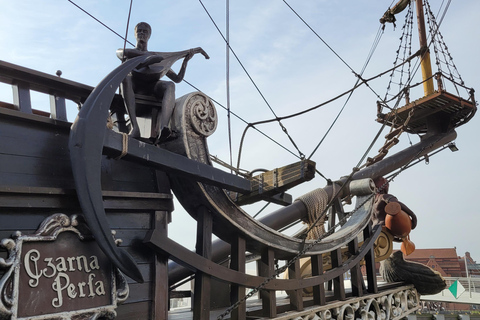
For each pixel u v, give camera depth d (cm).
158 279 420
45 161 369
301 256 571
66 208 364
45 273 333
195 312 451
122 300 379
